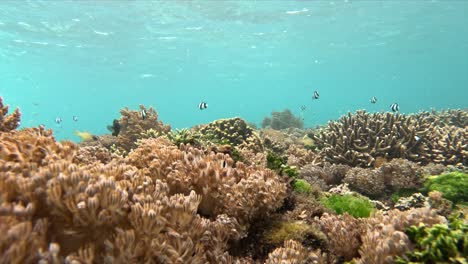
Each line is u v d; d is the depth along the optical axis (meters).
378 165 8.70
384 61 73.12
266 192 3.86
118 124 12.84
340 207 4.93
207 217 3.83
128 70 56.00
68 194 2.31
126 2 24.64
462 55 76.81
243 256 3.48
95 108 159.75
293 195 4.75
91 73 57.78
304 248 3.38
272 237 3.64
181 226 2.81
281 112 30.11
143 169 4.04
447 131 10.78
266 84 103.00
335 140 10.34
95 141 12.25
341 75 95.94
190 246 2.71
